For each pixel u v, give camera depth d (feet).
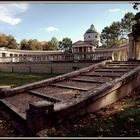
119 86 28.17
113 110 24.59
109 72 41.81
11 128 21.68
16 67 110.63
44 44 298.15
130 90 30.99
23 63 105.50
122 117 21.71
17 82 53.98
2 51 170.81
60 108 20.70
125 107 25.38
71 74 42.37
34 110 19.13
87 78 39.58
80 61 74.84
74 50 219.00
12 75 78.84
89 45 208.23
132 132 18.31
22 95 34.01
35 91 34.55
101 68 47.57
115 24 252.42
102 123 20.63
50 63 88.69
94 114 23.47
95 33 272.10
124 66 45.21
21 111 24.49
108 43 264.72
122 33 251.19
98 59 72.74
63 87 35.04
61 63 83.10
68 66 80.02
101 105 25.40
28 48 272.51
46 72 90.74
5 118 25.21
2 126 22.50
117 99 28.19
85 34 278.05
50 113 19.72
